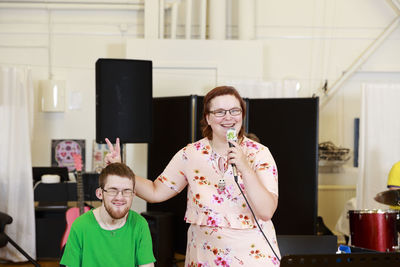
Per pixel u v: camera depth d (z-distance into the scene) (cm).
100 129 406
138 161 645
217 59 638
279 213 548
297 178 541
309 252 276
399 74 695
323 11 691
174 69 637
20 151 541
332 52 691
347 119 695
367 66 693
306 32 691
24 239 540
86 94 669
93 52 672
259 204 212
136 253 251
